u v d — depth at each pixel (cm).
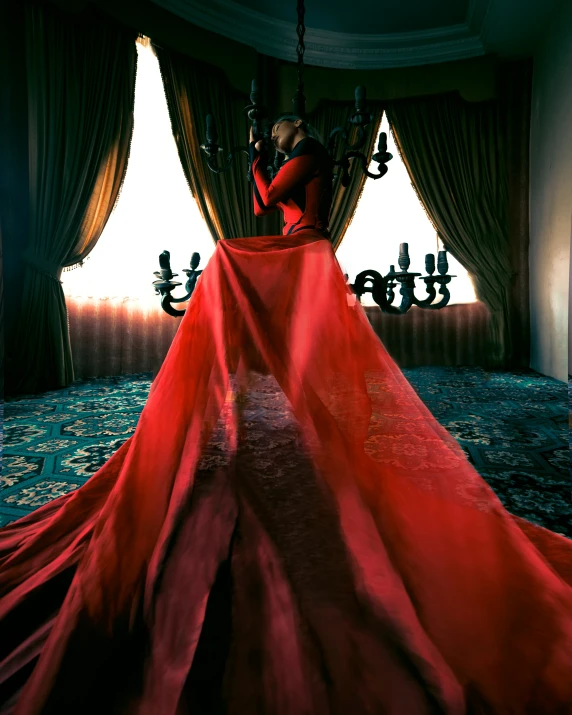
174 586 83
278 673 74
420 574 83
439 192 568
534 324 552
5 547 117
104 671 73
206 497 91
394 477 92
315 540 88
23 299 405
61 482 194
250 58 533
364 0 503
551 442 253
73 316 463
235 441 96
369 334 114
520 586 84
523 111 570
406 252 303
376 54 570
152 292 502
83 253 444
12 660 81
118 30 457
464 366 575
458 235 567
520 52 557
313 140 141
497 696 70
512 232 575
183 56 501
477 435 267
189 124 509
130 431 274
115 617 80
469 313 577
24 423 292
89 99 441
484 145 566
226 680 73
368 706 69
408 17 530
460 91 557
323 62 571
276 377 102
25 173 420
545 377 490
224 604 83
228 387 102
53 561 106
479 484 92
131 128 471
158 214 515
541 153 531
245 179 543
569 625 79
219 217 527
